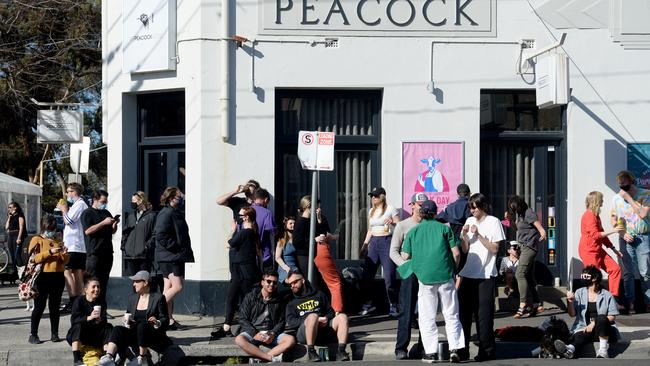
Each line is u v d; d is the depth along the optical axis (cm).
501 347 1480
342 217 1808
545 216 1820
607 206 1778
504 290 1769
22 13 3566
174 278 1565
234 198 1650
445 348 1407
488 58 1777
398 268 1428
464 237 1405
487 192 1820
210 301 1723
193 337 1520
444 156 1767
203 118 1739
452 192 1766
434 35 1769
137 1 1816
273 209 1748
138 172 1883
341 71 1761
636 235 1694
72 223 1750
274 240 1619
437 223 1385
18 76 3644
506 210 1822
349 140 1794
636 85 1789
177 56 1777
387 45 1767
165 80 1798
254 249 1518
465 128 1772
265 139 1750
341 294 1556
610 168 1781
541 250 1814
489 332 1400
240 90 1745
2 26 3497
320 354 1445
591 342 1462
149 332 1389
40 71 3750
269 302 1457
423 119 1767
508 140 1809
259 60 1748
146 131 1880
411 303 1423
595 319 1438
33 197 3234
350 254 1808
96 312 1382
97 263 1586
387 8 1764
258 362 1433
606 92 1781
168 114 1861
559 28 1781
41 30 3634
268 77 1750
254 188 1633
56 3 3572
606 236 1686
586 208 1700
